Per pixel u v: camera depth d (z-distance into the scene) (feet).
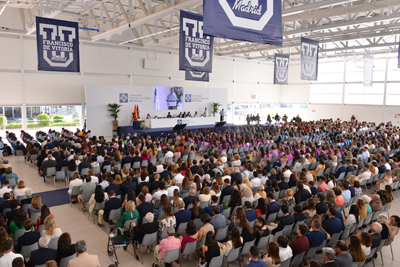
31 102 63.93
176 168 27.99
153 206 21.83
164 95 79.20
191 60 31.24
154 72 82.07
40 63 31.53
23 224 17.06
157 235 18.19
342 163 33.19
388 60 91.66
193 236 16.46
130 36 76.59
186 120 76.74
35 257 13.42
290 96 117.91
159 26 80.33
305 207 23.18
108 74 73.77
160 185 22.15
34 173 38.86
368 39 74.23
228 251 15.84
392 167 34.58
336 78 104.27
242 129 66.18
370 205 22.08
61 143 43.65
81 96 70.38
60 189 32.63
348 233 19.29
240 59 104.17
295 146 42.88
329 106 106.63
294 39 68.85
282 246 14.48
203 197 21.63
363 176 31.07
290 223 18.22
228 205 22.02
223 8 17.74
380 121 94.63
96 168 31.71
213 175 27.81
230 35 18.08
